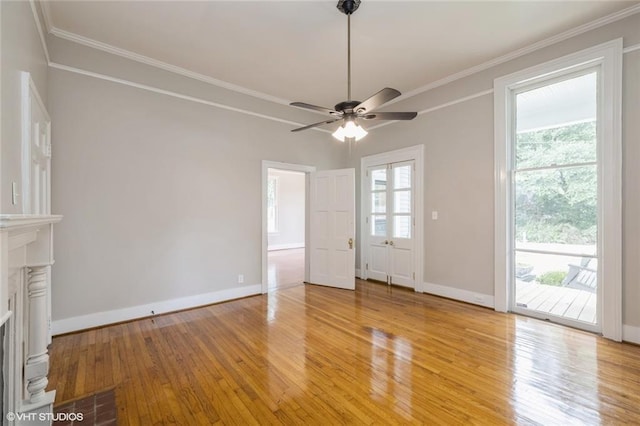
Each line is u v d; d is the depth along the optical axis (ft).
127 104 11.10
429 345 9.00
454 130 13.38
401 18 9.14
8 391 4.81
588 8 8.81
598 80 9.72
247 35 9.96
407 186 15.58
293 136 16.16
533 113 11.39
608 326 9.34
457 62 11.99
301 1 8.32
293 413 6.04
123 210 11.00
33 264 5.44
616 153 9.14
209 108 13.16
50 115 9.56
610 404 6.22
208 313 11.95
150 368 7.73
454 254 13.50
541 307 11.18
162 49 10.80
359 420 5.84
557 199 10.78
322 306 12.79
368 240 17.60
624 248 9.09
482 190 12.44
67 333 9.86
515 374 7.38
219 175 13.46
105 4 8.36
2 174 4.59
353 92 14.64
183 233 12.42
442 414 5.99
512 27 9.70
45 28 9.17
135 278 11.26
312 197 16.97
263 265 14.80
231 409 6.16
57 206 9.69
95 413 6.02
